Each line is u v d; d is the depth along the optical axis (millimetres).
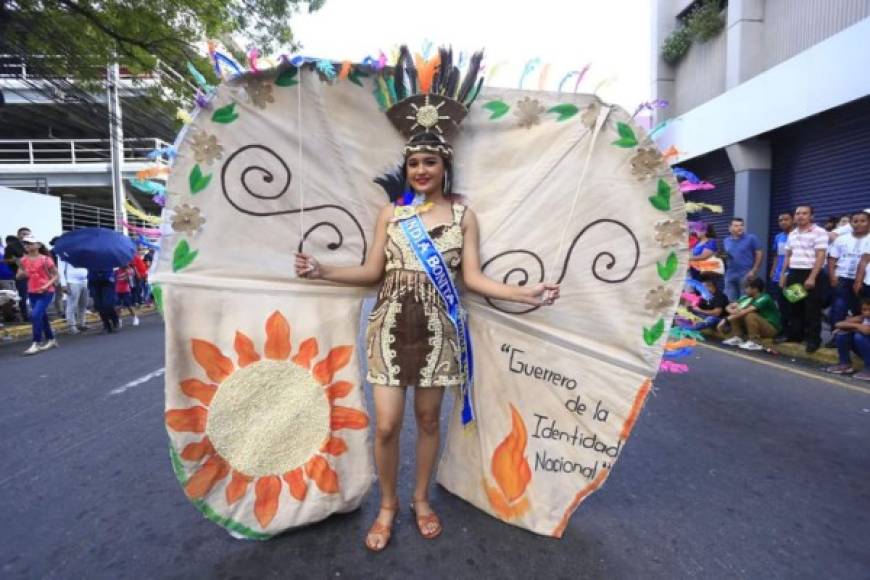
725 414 3660
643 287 2016
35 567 1910
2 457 2914
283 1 8977
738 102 8922
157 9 8219
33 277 6434
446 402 3904
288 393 2082
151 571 1885
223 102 1902
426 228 1932
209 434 1988
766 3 9023
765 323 6148
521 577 1844
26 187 15008
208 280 1967
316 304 2104
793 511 2316
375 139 2090
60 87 8391
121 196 12102
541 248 2117
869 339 4645
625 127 1963
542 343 2141
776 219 8789
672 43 11141
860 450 3008
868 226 5168
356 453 2174
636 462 2832
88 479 2631
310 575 1854
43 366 5449
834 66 6914
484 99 2055
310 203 2074
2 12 7195
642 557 1969
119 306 8844
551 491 2125
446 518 2230
